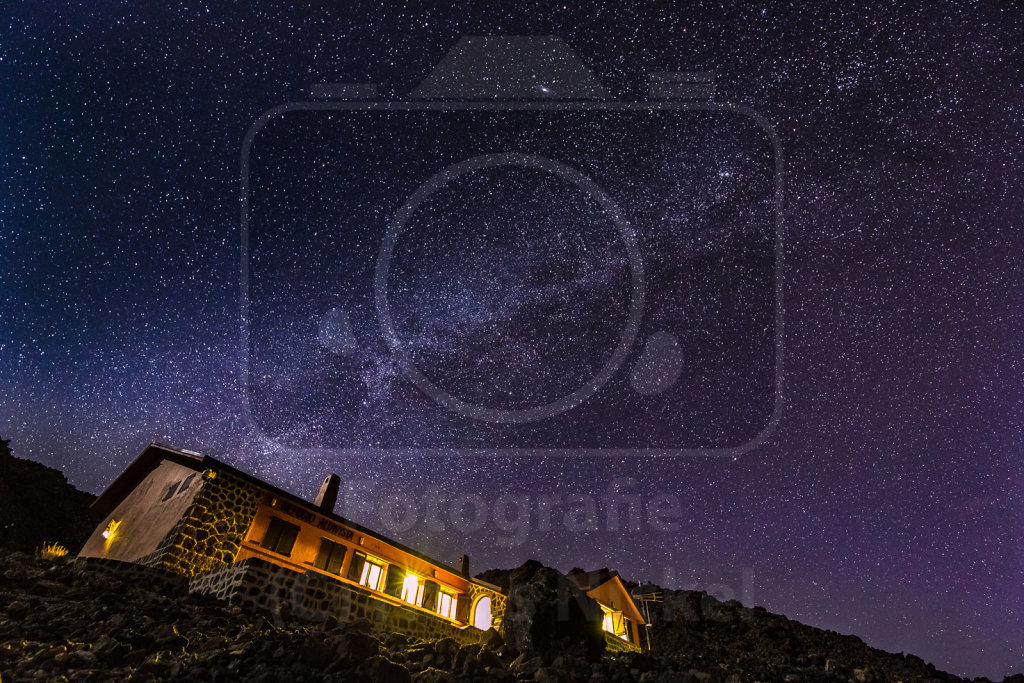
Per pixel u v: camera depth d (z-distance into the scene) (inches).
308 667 253.4
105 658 251.1
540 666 297.0
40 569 426.6
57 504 917.8
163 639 289.0
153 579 488.1
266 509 591.5
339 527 634.8
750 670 418.0
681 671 345.1
